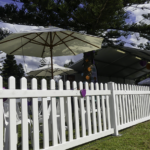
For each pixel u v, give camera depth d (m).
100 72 15.80
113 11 7.11
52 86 2.32
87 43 4.23
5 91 1.80
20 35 3.56
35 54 4.69
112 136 3.29
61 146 2.31
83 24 8.38
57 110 3.05
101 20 7.39
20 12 8.38
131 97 4.18
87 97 2.92
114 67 15.14
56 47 4.57
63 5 7.46
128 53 12.26
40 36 3.96
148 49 9.45
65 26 8.98
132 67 15.99
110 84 3.46
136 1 7.75
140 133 3.42
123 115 3.80
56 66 8.12
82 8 7.50
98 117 3.11
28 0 7.55
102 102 3.25
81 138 2.64
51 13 8.35
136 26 8.81
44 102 2.20
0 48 3.94
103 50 10.97
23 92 1.96
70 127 2.52
